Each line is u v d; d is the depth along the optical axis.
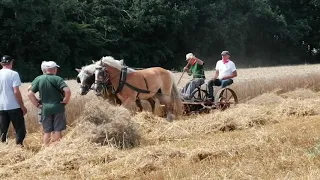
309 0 59.59
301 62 60.62
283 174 7.18
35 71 39.50
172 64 49.91
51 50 39.75
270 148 8.90
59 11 38.97
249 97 18.44
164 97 14.13
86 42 43.19
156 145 10.09
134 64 47.66
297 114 13.55
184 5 46.50
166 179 7.43
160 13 45.75
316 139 9.36
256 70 32.19
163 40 48.62
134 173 8.06
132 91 12.97
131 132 10.45
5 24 36.81
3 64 10.42
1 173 8.50
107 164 8.70
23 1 36.62
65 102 10.17
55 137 10.14
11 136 12.44
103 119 10.38
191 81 15.36
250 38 56.12
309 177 6.78
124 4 45.62
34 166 8.80
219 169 7.60
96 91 12.34
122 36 45.56
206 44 50.09
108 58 12.61
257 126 12.22
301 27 57.75
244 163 7.89
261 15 53.38
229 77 15.80
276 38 57.47
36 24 38.56
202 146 9.45
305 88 20.23
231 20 50.56
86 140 9.81
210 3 49.41
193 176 7.29
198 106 15.12
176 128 11.70
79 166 8.80
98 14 44.59
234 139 10.09
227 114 12.66
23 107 10.41
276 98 16.75
